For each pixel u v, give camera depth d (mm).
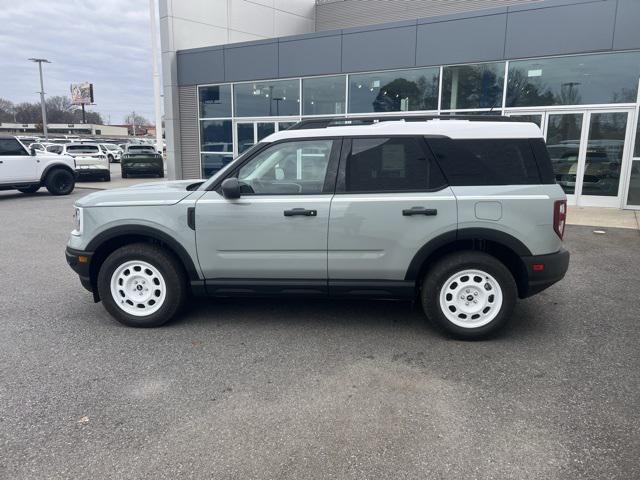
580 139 11719
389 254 4238
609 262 6945
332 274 4355
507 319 4207
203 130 17359
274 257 4355
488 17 12031
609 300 5363
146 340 4320
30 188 16203
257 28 19219
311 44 14625
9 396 3348
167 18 16828
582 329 4543
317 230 4258
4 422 3041
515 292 4180
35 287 5953
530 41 11680
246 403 3264
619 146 11367
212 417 3100
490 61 12227
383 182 4250
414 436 2891
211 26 17969
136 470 2607
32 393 3391
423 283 4324
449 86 12875
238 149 16766
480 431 2938
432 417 3092
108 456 2719
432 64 12898
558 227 4137
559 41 11391
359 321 4770
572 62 11461
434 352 4059
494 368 3760
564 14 11242
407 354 4020
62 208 12930
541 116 12016
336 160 4297
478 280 4227
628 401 3266
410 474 2566
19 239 8898
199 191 4453
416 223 4156
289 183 4367
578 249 7711
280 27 19906
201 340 4320
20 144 14945
